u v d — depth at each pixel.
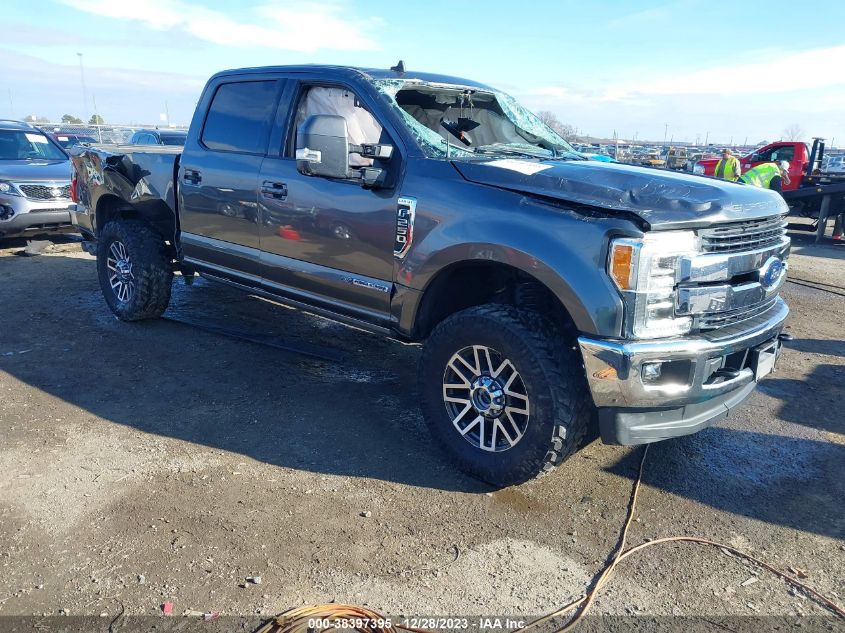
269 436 3.88
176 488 3.29
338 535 2.95
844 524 3.16
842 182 13.29
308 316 6.39
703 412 3.18
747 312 3.28
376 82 3.98
